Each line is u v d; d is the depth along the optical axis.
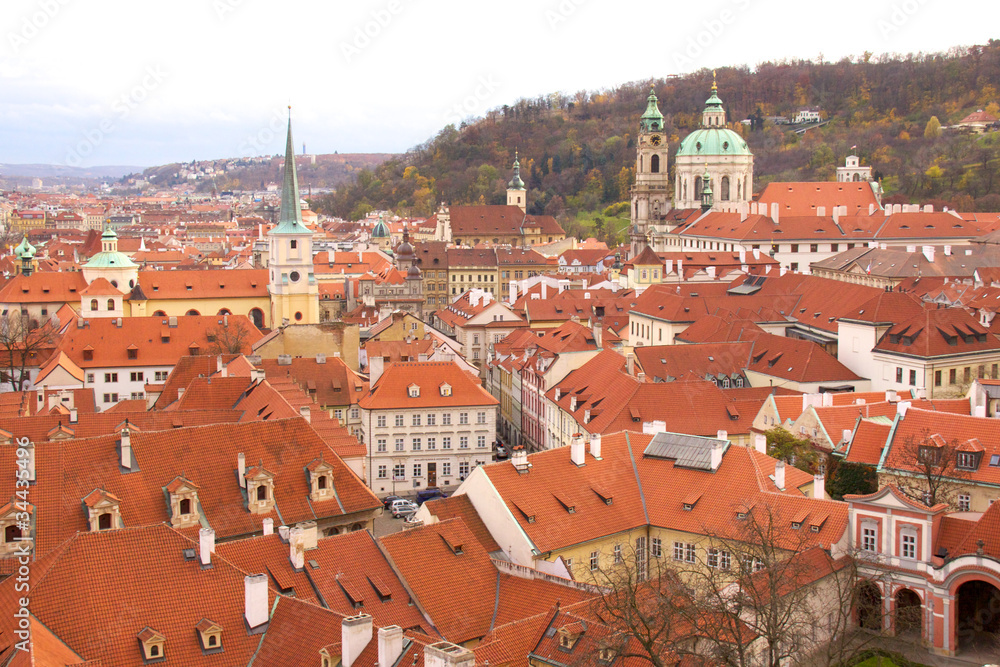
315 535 90.62
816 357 174.50
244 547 87.88
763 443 120.12
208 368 167.75
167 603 79.69
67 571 78.81
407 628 86.75
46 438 117.69
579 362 183.88
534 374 190.38
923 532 94.62
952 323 168.62
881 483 112.81
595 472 112.12
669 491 110.44
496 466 108.06
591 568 104.75
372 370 176.38
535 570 93.31
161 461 103.06
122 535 81.69
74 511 96.44
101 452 100.94
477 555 95.56
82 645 75.94
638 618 76.94
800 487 112.19
